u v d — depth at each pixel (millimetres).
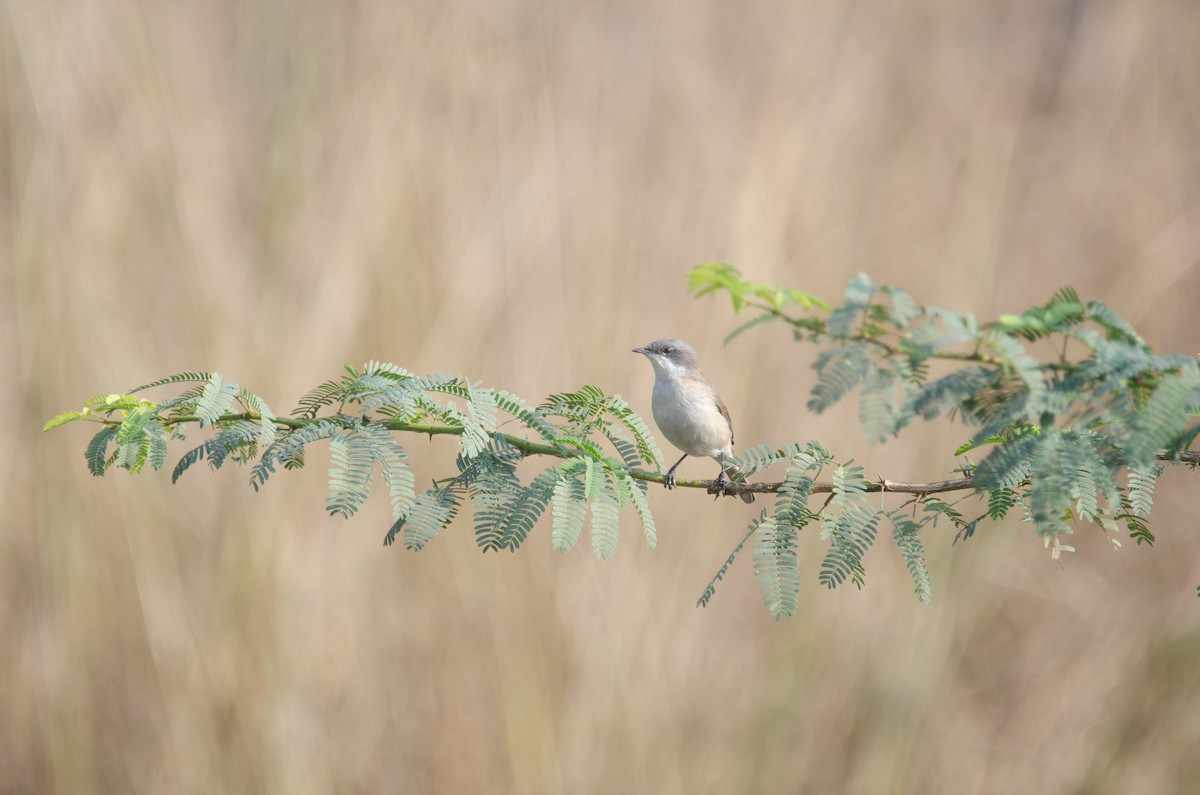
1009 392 3658
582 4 12312
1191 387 3363
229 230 11500
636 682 10781
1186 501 13180
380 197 11078
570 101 11953
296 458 4457
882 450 11578
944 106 13508
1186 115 14242
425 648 10922
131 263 11289
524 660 10602
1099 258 13695
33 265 11094
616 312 11312
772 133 12086
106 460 4758
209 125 11828
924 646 11562
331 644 10805
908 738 11266
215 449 4414
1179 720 11812
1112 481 3934
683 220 11852
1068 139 14367
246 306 11070
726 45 13031
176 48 11906
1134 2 14312
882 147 13141
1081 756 11945
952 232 12727
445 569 11047
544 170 11539
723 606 11969
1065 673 12516
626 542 11086
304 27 11797
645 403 11219
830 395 3508
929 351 3496
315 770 10430
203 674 10539
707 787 10758
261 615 10602
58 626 10859
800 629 11672
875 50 13047
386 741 10758
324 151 11602
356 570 10984
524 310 11180
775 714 11281
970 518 12125
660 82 12430
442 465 10922
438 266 11055
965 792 11500
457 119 11578
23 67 11375
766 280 11414
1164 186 13734
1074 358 9547
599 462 4754
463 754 10672
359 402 4738
